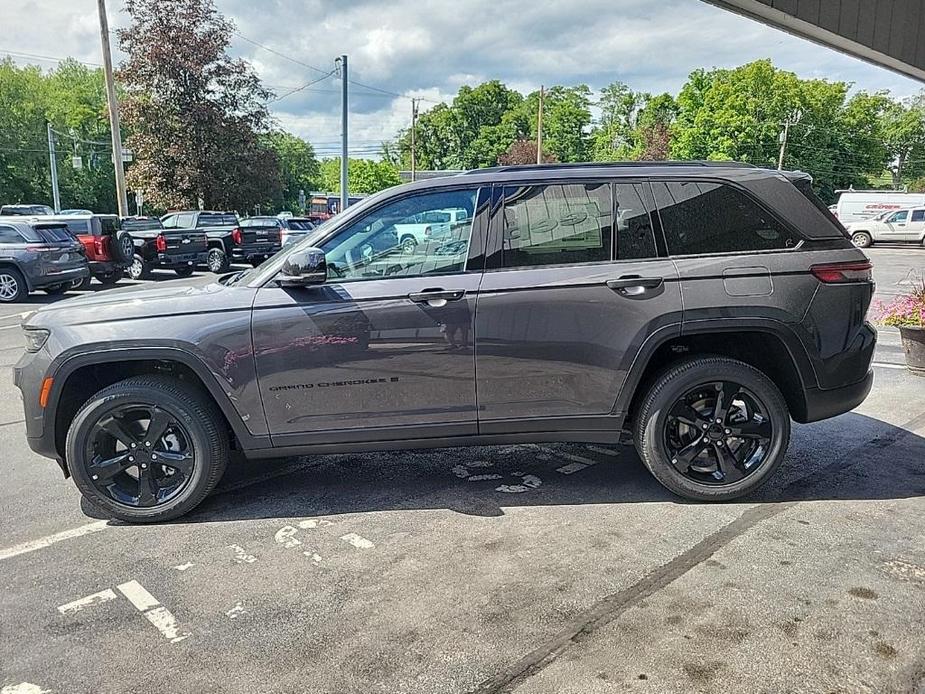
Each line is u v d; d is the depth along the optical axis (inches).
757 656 93.7
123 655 97.2
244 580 117.6
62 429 142.8
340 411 138.9
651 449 143.5
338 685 89.9
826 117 2486.5
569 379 139.5
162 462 140.3
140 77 1197.1
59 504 152.9
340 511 145.7
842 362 143.2
